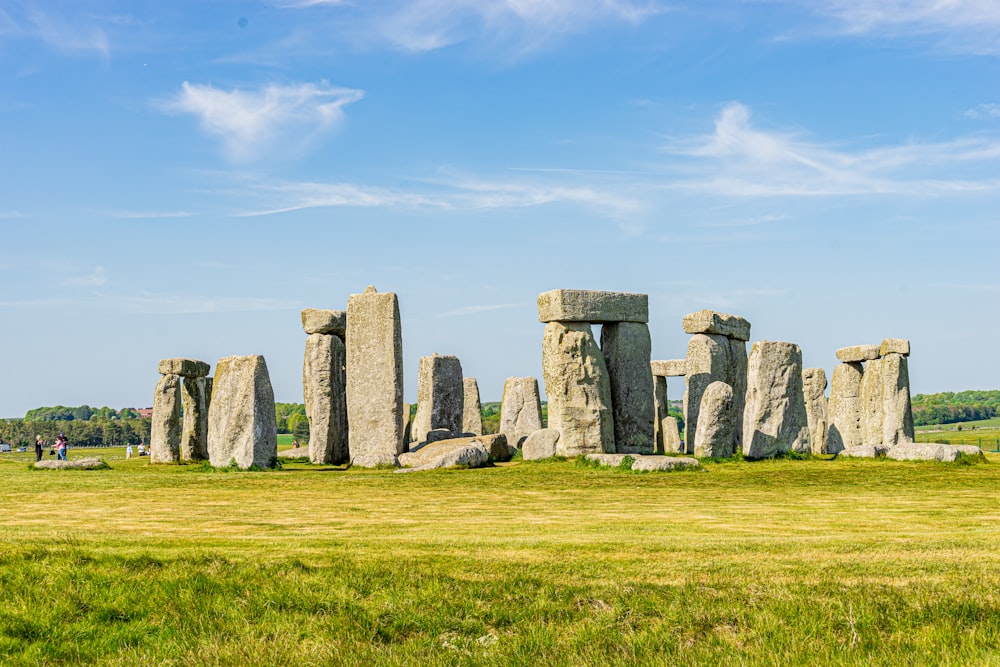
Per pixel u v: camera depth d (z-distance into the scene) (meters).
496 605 10.90
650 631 10.10
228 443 26.86
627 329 30.05
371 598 11.23
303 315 31.92
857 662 9.09
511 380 37.84
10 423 80.50
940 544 13.48
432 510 17.81
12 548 13.04
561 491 20.81
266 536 14.51
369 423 29.08
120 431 82.75
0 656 10.15
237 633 10.57
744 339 34.75
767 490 21.03
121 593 11.52
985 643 9.42
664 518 16.66
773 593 10.88
